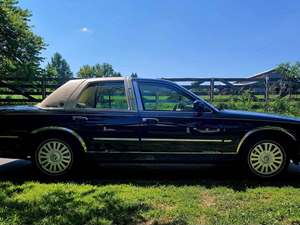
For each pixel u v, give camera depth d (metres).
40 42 22.22
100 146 6.05
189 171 6.62
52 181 5.86
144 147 6.02
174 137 5.97
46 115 6.08
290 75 16.89
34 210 4.39
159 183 5.68
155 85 6.20
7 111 6.17
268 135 6.05
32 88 18.11
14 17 20.12
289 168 6.92
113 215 4.25
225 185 5.59
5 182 5.69
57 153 6.12
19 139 6.08
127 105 6.12
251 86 17.14
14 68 20.30
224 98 17.00
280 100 16.22
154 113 6.04
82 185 5.52
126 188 5.35
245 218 4.20
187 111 6.06
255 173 6.05
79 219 4.13
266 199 4.89
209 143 5.98
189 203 4.67
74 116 6.05
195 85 17.02
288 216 4.27
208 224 4.04
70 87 6.27
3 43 20.64
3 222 4.04
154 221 4.11
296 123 6.04
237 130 5.98
